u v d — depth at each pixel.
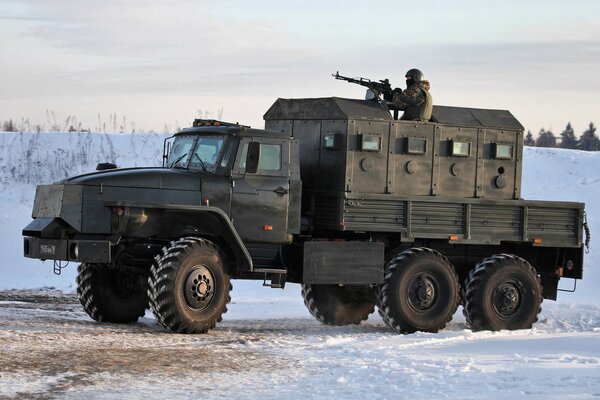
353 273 15.61
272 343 13.27
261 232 15.06
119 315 15.40
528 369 11.18
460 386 10.16
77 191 14.06
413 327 15.76
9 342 12.30
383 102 16.20
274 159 15.23
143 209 14.17
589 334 14.47
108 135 36.31
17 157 33.53
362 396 9.63
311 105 16.31
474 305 16.27
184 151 15.53
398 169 16.02
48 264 24.17
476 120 16.70
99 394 9.52
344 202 15.47
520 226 16.83
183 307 13.98
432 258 15.95
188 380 10.36
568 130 96.75
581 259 17.44
